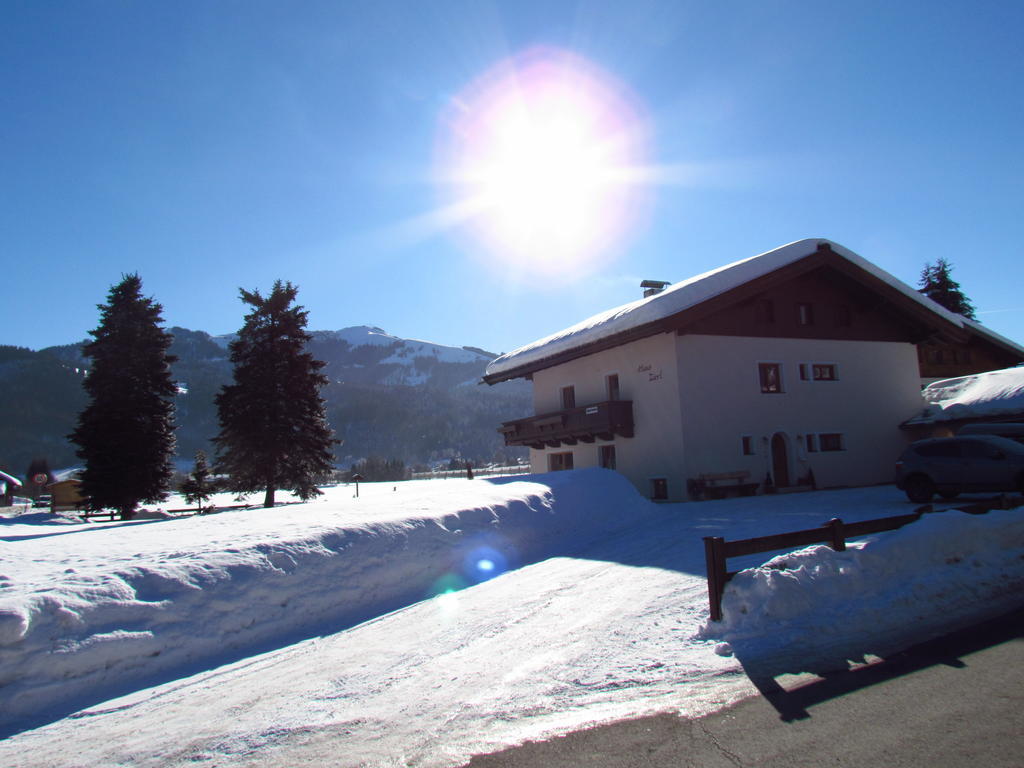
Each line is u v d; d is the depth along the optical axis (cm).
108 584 747
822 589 693
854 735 429
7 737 560
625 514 1694
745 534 1297
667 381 2280
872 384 2642
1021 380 2545
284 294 3116
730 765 402
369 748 473
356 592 963
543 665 623
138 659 700
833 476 2477
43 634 651
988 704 461
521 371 3064
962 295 5678
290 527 1066
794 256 2370
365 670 662
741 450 2305
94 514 3195
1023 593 739
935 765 384
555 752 441
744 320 2400
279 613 859
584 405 2739
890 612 676
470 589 1031
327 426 3173
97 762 490
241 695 618
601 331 2447
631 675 576
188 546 931
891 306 2647
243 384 3034
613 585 925
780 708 482
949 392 2794
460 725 502
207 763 471
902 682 512
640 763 415
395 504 1405
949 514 836
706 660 594
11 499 6197
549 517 1471
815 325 2550
